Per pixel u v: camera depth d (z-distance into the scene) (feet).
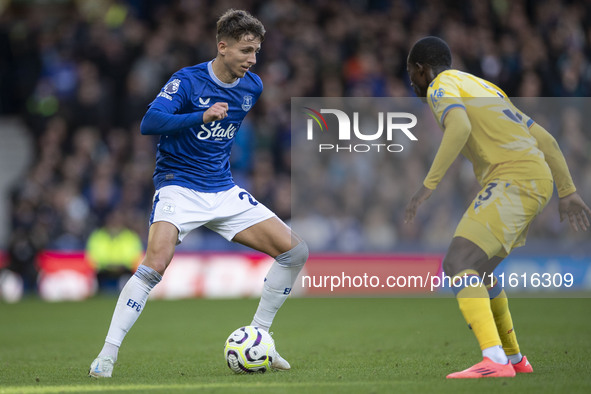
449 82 62.08
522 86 201.46
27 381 63.21
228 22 65.72
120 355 84.02
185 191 66.54
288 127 190.29
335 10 217.97
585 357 75.15
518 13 221.05
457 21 218.79
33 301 160.25
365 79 199.82
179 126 62.54
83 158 183.21
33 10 245.65
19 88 216.95
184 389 55.88
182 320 124.57
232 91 67.56
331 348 88.63
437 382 57.57
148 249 65.46
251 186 183.42
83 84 193.98
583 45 220.02
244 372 65.98
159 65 194.59
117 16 219.00
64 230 169.58
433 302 154.10
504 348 64.49
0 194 212.02
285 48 205.98
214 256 168.35
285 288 69.62
